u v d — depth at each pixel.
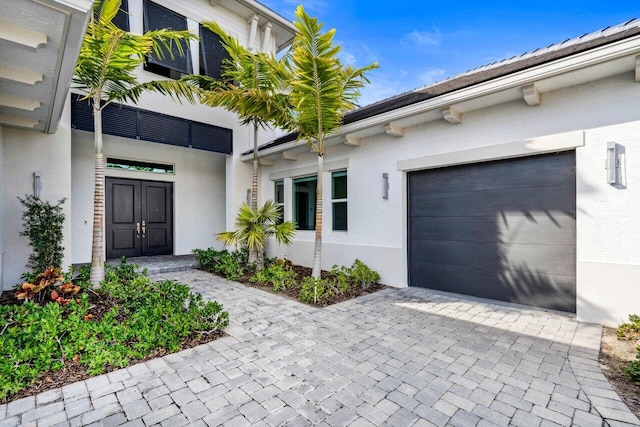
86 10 2.33
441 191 5.80
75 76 5.12
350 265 7.08
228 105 6.03
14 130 5.54
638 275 3.77
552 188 4.59
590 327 3.93
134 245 8.97
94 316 4.12
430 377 2.83
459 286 5.60
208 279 6.86
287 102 6.14
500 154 4.86
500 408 2.38
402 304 5.03
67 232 6.03
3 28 2.46
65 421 2.20
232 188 9.28
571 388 2.63
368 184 6.74
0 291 5.16
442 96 4.80
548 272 4.64
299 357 3.21
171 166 9.70
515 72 4.09
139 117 7.47
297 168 8.48
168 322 3.59
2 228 5.36
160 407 2.37
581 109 4.16
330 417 2.28
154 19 8.05
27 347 2.84
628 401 2.44
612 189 3.95
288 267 7.52
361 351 3.35
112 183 8.61
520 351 3.33
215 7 9.19
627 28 3.90
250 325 4.09
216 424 2.19
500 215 5.10
